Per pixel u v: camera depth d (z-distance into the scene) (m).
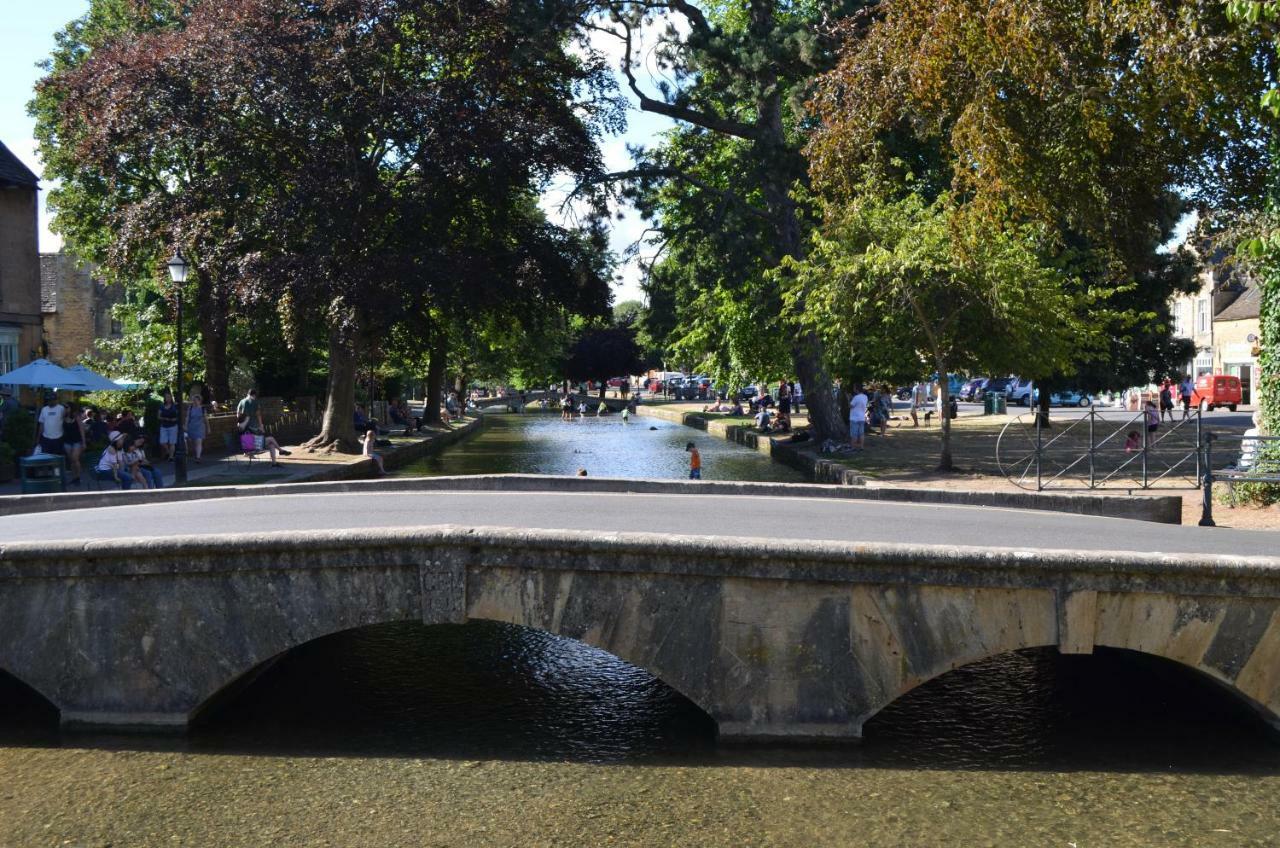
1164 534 10.33
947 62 16.70
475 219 33.19
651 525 9.84
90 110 31.31
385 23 30.23
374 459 30.78
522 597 7.86
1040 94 16.11
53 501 13.04
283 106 29.56
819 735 7.78
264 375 48.16
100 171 33.19
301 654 10.70
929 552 7.61
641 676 9.93
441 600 7.87
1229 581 7.55
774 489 13.41
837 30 24.30
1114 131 16.77
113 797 7.03
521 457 38.50
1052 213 17.81
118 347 41.38
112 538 8.12
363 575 7.95
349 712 8.81
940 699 9.16
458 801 6.97
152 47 30.97
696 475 24.78
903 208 26.17
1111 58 15.65
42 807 6.88
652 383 119.94
